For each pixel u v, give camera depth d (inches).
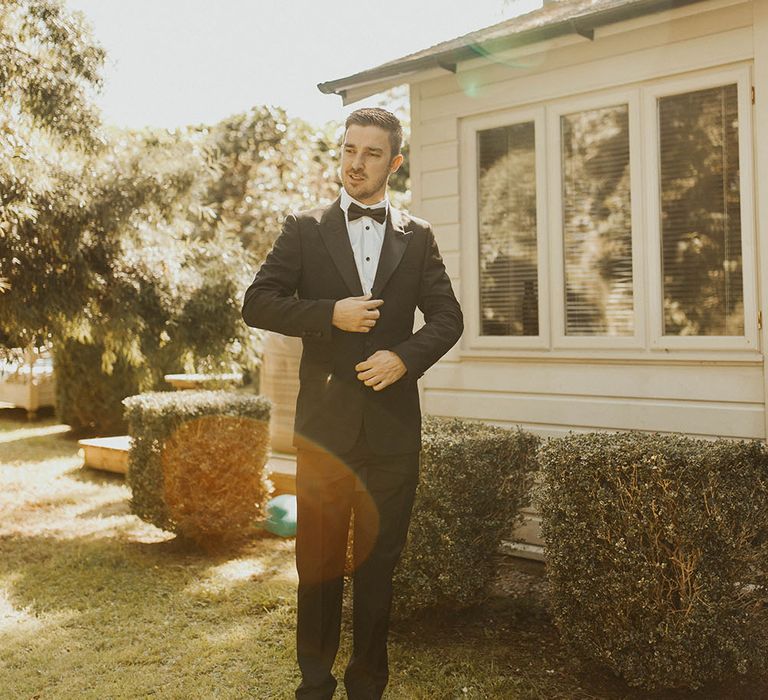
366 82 196.7
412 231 102.9
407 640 135.6
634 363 171.0
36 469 308.3
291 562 189.0
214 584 170.1
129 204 231.0
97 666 125.4
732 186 158.9
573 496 114.6
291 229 100.6
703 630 105.6
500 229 191.5
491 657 128.0
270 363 279.7
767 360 153.3
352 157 98.6
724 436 159.5
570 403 180.4
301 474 98.3
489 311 193.6
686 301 164.6
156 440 197.8
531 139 186.1
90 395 394.3
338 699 111.7
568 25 159.8
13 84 206.7
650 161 167.3
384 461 97.4
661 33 165.2
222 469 195.5
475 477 132.9
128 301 237.1
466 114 194.7
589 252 177.3
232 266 265.1
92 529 218.8
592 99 175.2
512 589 162.9
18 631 141.2
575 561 114.5
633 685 110.0
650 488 107.7
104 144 227.3
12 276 214.1
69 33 212.2
